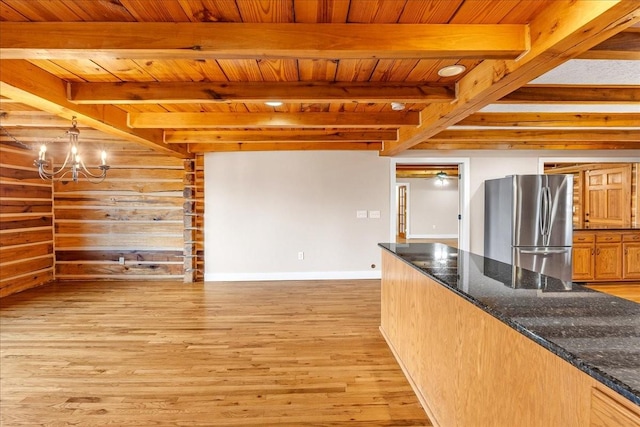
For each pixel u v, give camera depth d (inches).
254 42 65.7
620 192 226.7
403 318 104.8
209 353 115.5
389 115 136.6
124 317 150.7
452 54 68.5
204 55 67.9
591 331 40.9
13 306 166.2
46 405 86.7
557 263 185.3
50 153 211.0
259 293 188.5
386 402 88.3
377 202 221.6
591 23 52.6
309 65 87.5
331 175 220.1
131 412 84.0
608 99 103.3
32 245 199.9
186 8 61.2
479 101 94.0
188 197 213.5
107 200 217.5
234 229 218.2
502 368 52.2
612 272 199.8
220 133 170.9
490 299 54.0
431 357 81.7
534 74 74.3
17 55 68.3
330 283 210.1
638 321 44.3
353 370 104.3
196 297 181.3
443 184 453.1
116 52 67.1
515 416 49.0
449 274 73.8
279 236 219.6
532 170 219.8
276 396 90.7
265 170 218.4
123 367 105.9
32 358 111.8
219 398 89.7
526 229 185.2
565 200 185.0
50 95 92.0
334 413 83.8
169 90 98.3
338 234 221.3
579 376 37.1
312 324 142.1
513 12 62.9
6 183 183.0
